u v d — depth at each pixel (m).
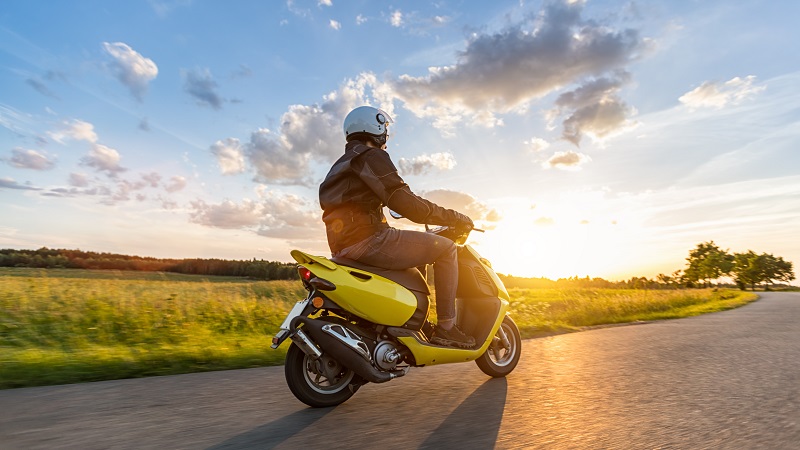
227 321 8.98
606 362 4.75
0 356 4.59
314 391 3.13
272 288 13.17
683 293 23.81
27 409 3.03
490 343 3.92
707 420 2.82
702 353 5.29
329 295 3.20
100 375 4.12
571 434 2.58
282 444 2.42
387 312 3.31
